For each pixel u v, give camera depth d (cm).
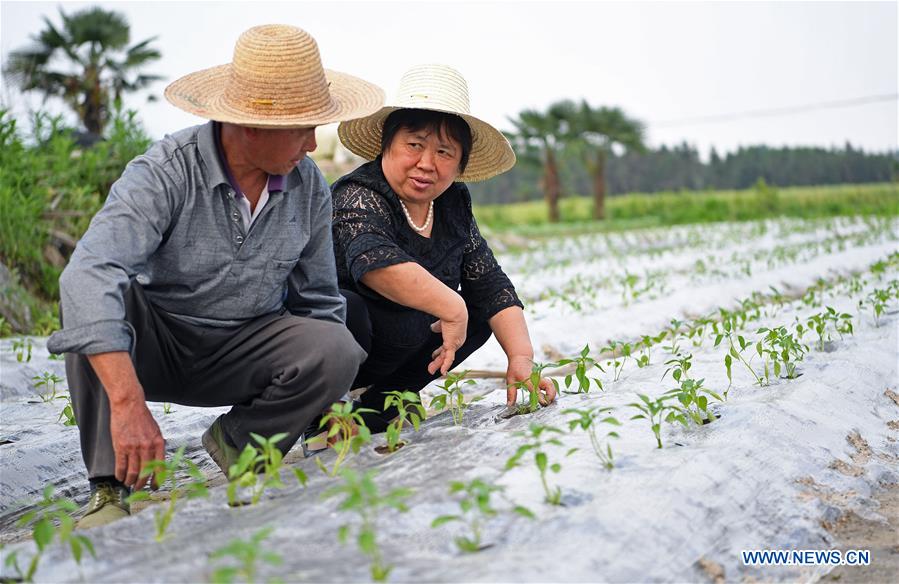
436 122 348
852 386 412
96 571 228
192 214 302
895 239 1647
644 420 329
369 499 218
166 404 497
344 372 319
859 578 258
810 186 4650
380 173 366
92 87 2000
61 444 414
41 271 887
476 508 240
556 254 1803
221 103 296
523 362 376
